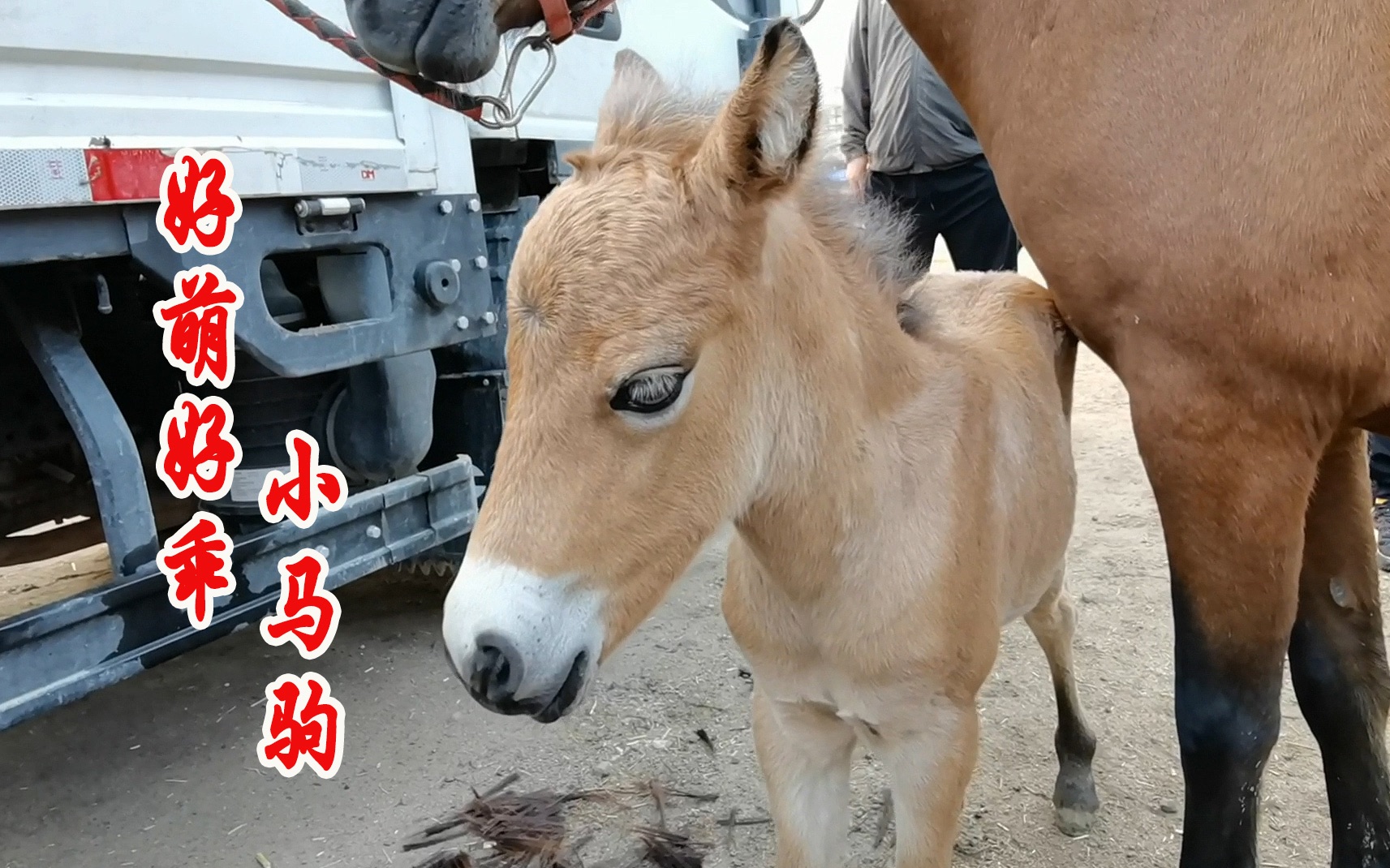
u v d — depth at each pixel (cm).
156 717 279
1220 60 133
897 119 350
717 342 123
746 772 240
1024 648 295
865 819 221
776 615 149
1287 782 225
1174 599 150
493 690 112
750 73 115
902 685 146
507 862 211
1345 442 162
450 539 283
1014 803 223
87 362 214
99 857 219
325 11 235
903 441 148
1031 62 153
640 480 119
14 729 274
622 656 297
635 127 125
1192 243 135
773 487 138
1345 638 174
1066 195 149
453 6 171
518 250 119
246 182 209
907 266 172
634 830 219
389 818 229
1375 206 125
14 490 281
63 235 187
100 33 191
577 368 114
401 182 248
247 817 232
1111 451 498
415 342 257
